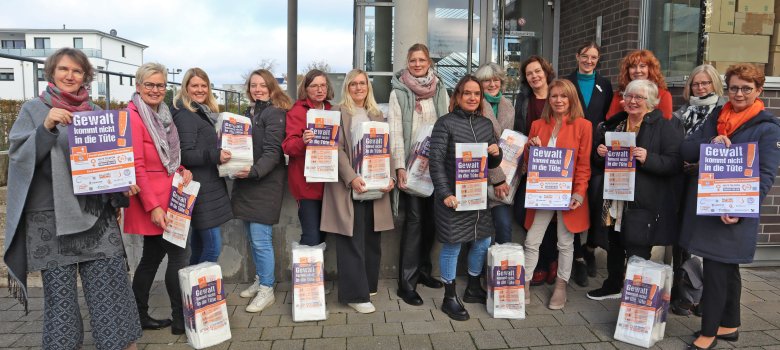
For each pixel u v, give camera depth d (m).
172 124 3.33
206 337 3.31
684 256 4.03
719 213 3.09
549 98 3.81
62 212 2.66
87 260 2.79
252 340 3.41
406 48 5.34
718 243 3.17
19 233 2.69
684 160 3.43
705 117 3.63
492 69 4.13
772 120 3.10
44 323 2.78
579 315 3.82
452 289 3.79
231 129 3.43
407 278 4.05
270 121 3.67
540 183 3.71
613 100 4.11
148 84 3.17
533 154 3.70
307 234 3.85
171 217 3.27
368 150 3.59
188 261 3.54
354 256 3.79
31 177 2.59
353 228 3.76
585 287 4.40
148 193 3.13
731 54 4.93
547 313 3.85
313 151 3.51
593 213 3.91
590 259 4.61
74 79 2.71
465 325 3.64
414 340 3.41
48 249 2.71
